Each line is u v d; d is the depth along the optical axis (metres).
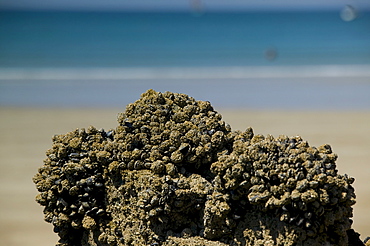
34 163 16.28
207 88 31.59
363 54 53.06
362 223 10.75
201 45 62.03
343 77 35.69
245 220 4.13
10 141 18.94
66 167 4.35
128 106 4.55
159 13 120.94
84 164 4.39
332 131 20.47
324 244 3.99
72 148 4.49
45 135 19.92
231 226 4.11
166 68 42.47
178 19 100.81
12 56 50.06
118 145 4.37
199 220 4.24
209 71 40.41
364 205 12.04
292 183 3.86
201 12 123.81
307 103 26.67
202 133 4.43
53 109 25.09
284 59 49.66
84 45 59.62
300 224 3.88
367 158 16.47
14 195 13.34
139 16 108.12
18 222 11.47
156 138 4.37
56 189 4.39
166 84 33.25
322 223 3.96
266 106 25.92
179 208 4.16
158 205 4.11
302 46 61.88
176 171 4.26
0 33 71.38
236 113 24.23
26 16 103.19
